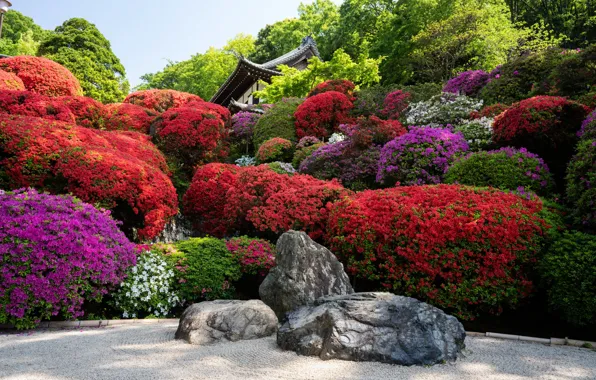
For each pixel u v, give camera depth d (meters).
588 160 5.14
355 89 15.99
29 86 12.74
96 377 2.95
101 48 26.58
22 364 3.24
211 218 9.79
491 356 3.62
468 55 18.94
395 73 22.25
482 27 17.17
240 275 6.25
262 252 6.46
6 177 7.11
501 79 10.68
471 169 6.78
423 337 3.44
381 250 5.33
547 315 5.05
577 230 5.07
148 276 5.61
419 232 5.11
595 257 4.21
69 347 3.76
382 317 3.56
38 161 7.10
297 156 10.89
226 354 3.52
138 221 8.17
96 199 7.12
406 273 5.12
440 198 5.44
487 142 7.95
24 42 32.12
